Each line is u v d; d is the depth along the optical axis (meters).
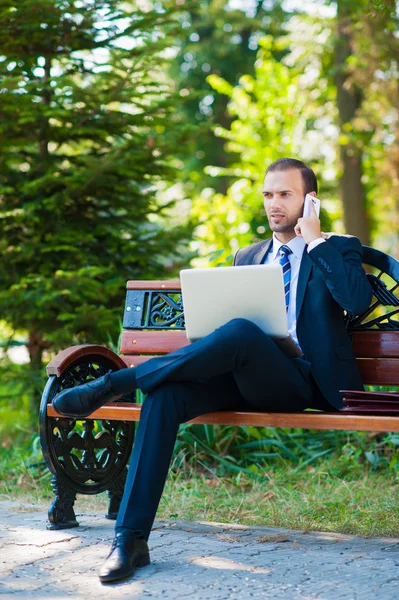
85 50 7.50
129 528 3.07
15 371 7.27
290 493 4.55
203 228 12.79
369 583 2.90
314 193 3.90
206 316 3.47
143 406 3.24
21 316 7.11
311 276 3.79
